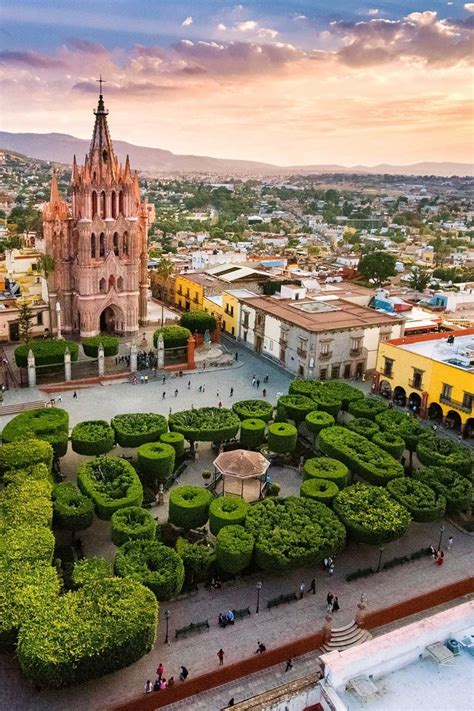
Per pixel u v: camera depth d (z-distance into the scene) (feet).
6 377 275.59
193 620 137.39
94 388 273.95
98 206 311.88
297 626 136.98
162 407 254.27
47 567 130.11
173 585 132.98
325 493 170.09
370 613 135.33
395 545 169.68
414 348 265.13
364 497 167.22
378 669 81.41
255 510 160.35
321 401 235.61
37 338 326.24
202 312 345.31
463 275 594.65
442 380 241.55
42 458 179.01
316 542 145.79
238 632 134.41
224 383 285.43
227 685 120.16
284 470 209.46
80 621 114.52
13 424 204.54
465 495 172.14
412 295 462.19
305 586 150.82
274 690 81.00
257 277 405.18
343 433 206.08
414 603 141.28
